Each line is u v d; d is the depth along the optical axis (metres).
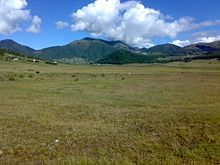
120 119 22.06
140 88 48.88
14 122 20.75
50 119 22.09
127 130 18.59
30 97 34.78
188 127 18.53
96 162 13.05
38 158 13.71
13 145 15.41
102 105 29.47
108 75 87.69
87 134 17.69
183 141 16.11
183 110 25.16
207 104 30.05
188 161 13.26
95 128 19.20
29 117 22.62
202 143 15.61
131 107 28.23
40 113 24.42
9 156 13.90
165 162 13.06
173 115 22.44
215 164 12.87
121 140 16.44
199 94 39.53
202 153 14.20
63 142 16.11
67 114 24.33
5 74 76.56
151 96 37.28
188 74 98.00
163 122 20.25
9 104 28.94
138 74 96.25
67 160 13.26
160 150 14.80
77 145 15.63
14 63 174.50
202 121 19.86
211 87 50.66
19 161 13.32
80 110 26.33
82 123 20.81
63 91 42.16
